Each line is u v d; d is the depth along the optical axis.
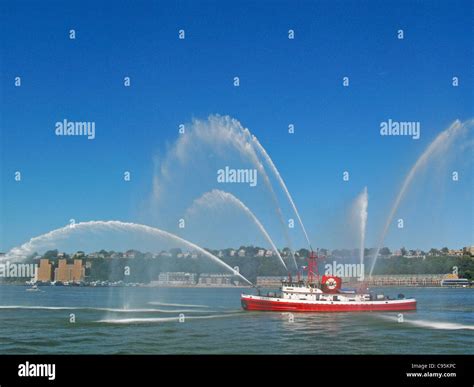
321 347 43.09
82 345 44.31
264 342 45.03
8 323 55.78
